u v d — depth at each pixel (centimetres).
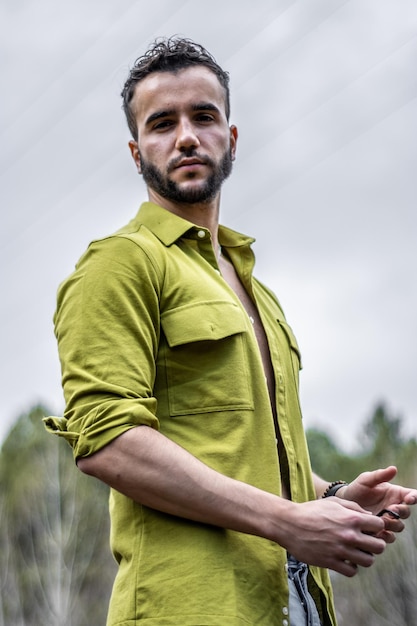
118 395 203
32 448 2386
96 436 198
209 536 197
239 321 220
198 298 219
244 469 207
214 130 245
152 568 197
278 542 192
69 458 2384
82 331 212
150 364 212
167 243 230
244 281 254
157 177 243
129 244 222
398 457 2433
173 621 190
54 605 2195
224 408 211
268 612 197
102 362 207
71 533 2298
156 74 246
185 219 246
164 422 211
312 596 217
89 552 2300
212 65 251
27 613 2219
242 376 215
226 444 208
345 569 190
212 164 243
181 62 247
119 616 196
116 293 213
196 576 193
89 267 220
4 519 2333
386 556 2070
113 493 217
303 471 228
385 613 2064
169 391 213
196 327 214
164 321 216
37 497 2330
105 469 197
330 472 2769
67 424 208
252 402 215
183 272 224
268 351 238
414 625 2027
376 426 2662
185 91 243
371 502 224
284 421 227
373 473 222
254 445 212
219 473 197
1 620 2205
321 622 217
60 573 2236
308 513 191
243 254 258
